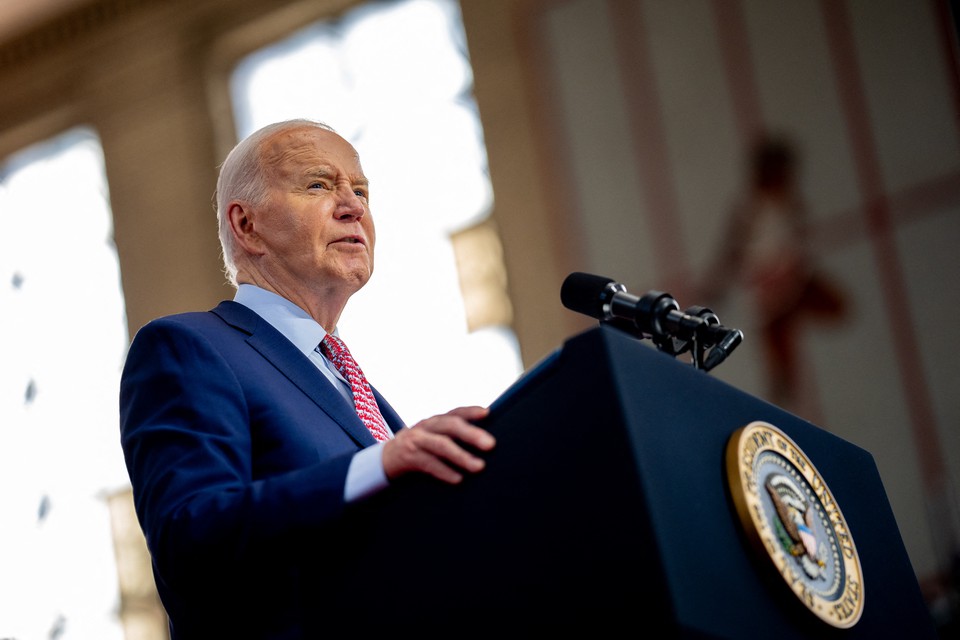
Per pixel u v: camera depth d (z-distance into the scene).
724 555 2.68
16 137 17.05
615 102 13.69
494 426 2.78
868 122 12.53
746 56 13.18
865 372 12.01
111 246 16.28
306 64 15.69
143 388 3.55
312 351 4.11
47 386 16.20
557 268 13.54
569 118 13.91
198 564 3.06
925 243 12.05
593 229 13.51
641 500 2.54
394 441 2.90
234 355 3.70
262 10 15.88
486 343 13.80
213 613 3.38
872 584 3.22
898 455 11.68
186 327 3.69
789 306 12.42
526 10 14.38
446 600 2.72
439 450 2.78
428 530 2.79
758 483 2.88
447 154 14.60
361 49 15.45
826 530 3.04
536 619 2.59
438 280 14.23
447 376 13.89
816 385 12.17
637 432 2.61
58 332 16.33
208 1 16.20
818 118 12.77
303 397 3.68
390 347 14.31
